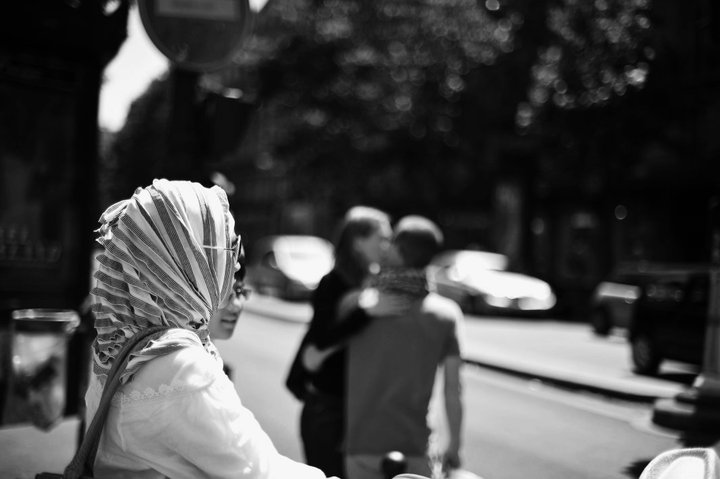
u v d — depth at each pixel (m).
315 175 31.20
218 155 4.73
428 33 27.20
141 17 4.26
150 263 1.48
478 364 12.06
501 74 22.89
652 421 7.33
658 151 18.77
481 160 28.00
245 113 4.77
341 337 3.14
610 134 11.30
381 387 3.11
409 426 3.10
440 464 3.18
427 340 3.13
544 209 26.50
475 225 31.88
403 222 3.26
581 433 7.19
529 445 6.76
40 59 5.58
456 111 27.08
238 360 11.91
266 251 26.48
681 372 11.97
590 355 13.36
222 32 4.38
